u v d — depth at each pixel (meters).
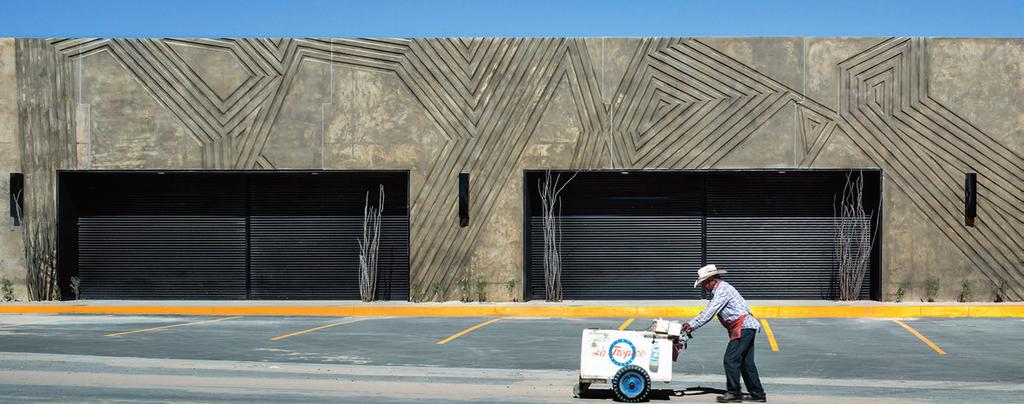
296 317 22.97
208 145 25.20
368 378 13.76
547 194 25.16
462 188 24.78
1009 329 19.98
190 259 26.11
